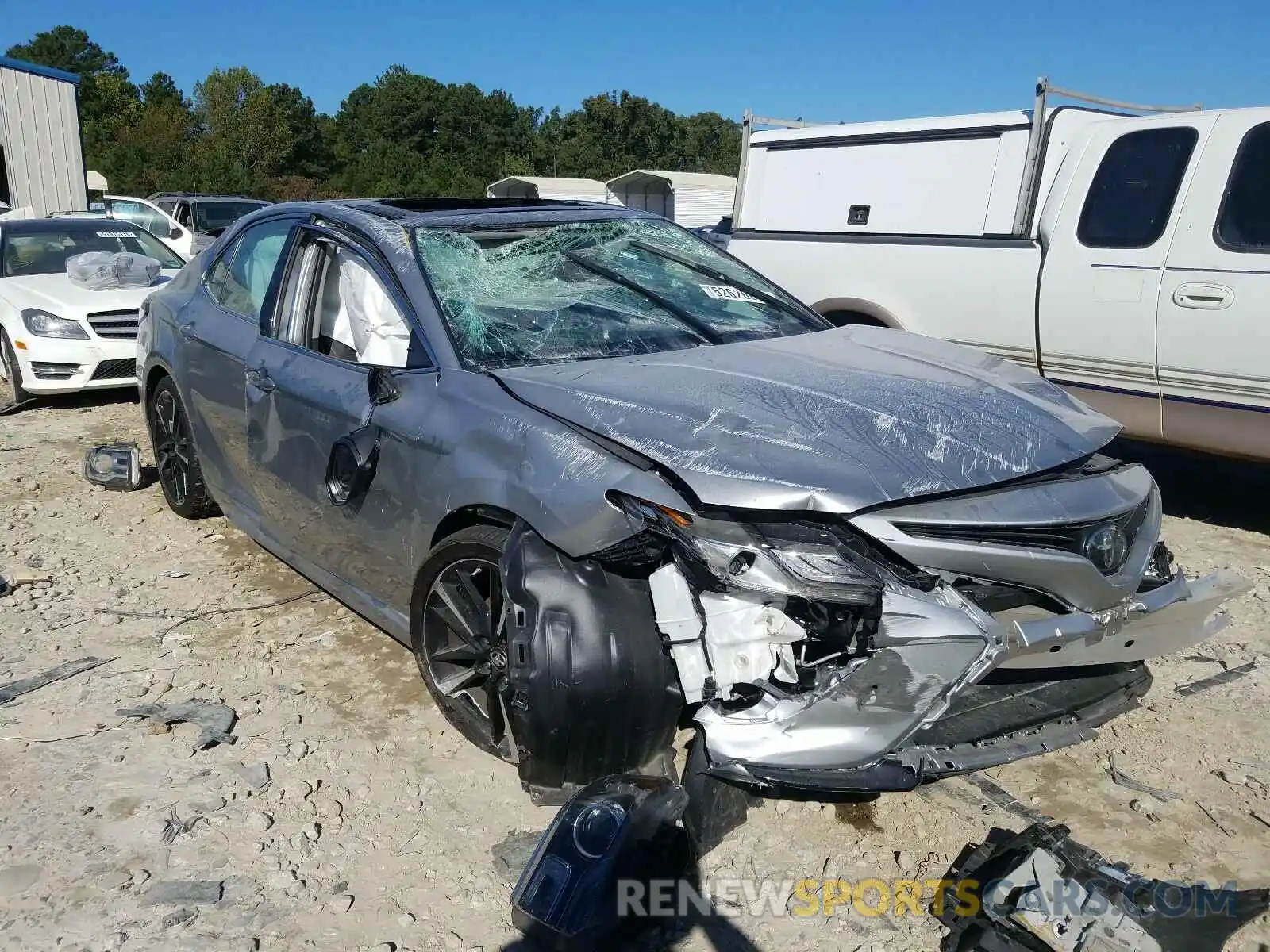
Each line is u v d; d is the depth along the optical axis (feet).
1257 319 16.70
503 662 9.99
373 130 277.64
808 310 14.40
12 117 65.46
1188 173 17.63
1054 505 9.23
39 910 8.71
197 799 10.21
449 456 10.48
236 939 8.41
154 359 17.28
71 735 11.35
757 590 8.60
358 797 10.30
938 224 21.22
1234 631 14.21
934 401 10.37
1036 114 19.40
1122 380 18.80
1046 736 9.57
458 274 12.25
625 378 10.64
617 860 8.28
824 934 8.54
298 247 13.99
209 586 15.48
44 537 17.51
